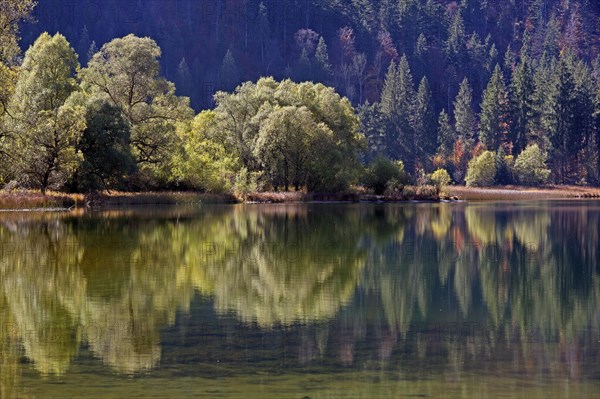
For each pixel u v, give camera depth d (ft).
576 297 74.90
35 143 192.44
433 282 83.15
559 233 144.77
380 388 44.14
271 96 299.38
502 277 87.81
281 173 276.82
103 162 214.48
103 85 244.22
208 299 70.38
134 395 42.34
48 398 41.81
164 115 247.70
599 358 51.08
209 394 42.63
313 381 45.14
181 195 243.60
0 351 51.21
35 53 232.12
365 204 261.85
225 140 292.61
